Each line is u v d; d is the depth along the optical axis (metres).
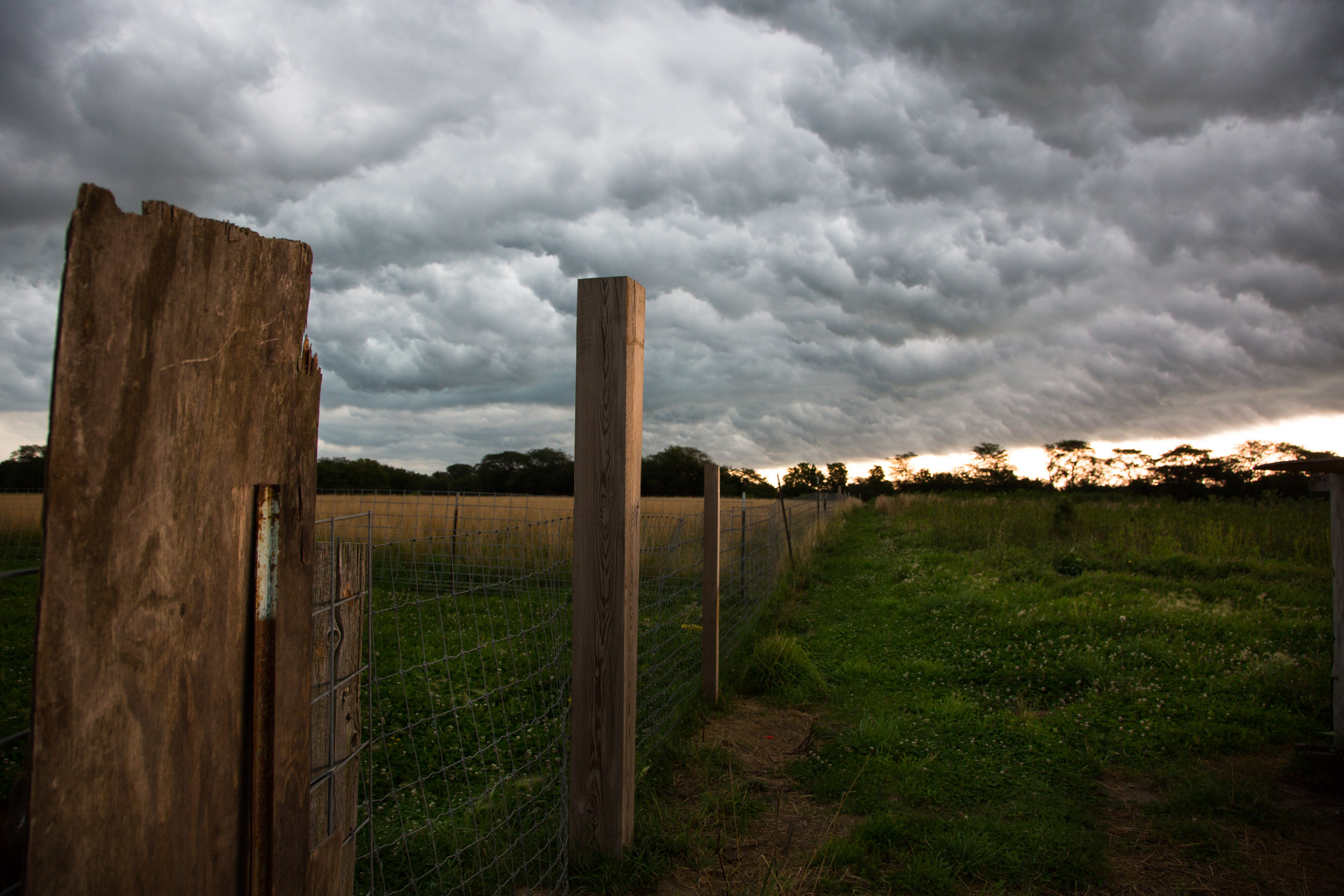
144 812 0.89
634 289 3.07
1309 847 3.33
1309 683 5.23
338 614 1.55
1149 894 2.99
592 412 3.05
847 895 2.96
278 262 1.06
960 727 4.86
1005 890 3.04
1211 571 9.97
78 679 0.81
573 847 3.05
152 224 0.88
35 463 17.97
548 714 4.83
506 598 8.54
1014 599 8.32
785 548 11.73
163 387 0.89
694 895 2.93
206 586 0.97
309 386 1.13
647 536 7.72
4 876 0.78
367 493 13.16
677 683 5.06
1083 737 4.66
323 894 1.40
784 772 4.25
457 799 3.60
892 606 8.83
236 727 1.02
